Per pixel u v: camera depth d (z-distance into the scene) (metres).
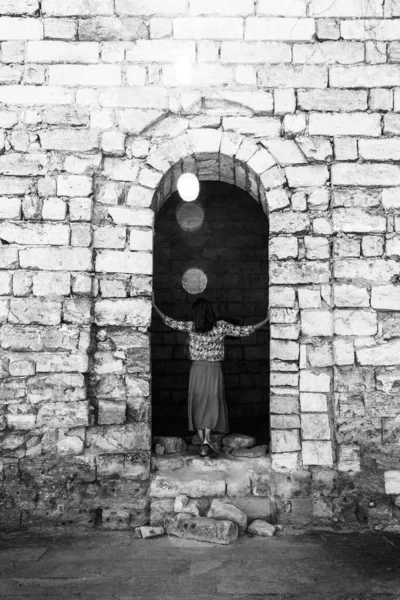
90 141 5.62
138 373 5.53
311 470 5.39
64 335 5.45
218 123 5.65
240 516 5.21
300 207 5.58
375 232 5.55
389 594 4.04
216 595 4.03
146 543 4.98
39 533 5.26
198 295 9.58
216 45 5.70
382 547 4.88
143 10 5.72
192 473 5.62
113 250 5.58
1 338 5.43
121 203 5.63
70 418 5.39
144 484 5.43
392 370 5.44
